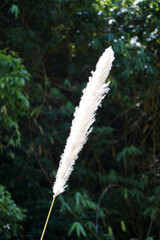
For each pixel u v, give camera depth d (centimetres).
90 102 127
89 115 128
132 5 444
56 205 561
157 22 439
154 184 603
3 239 377
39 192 571
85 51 575
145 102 585
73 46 573
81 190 566
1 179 562
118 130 645
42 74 600
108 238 533
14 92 397
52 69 614
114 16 468
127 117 620
